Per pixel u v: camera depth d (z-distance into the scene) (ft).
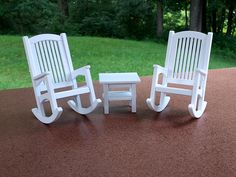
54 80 12.13
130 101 13.10
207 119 11.73
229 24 39.75
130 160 8.97
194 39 12.10
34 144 10.03
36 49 11.82
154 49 27.96
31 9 34.14
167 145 9.80
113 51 25.73
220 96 14.21
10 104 13.66
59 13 36.19
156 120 11.73
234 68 19.86
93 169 8.56
